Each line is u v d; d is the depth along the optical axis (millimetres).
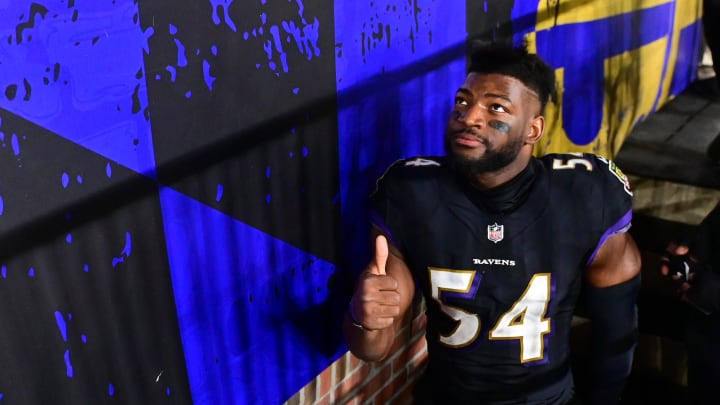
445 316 1598
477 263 1530
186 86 1271
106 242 1197
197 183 1354
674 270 1989
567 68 2855
